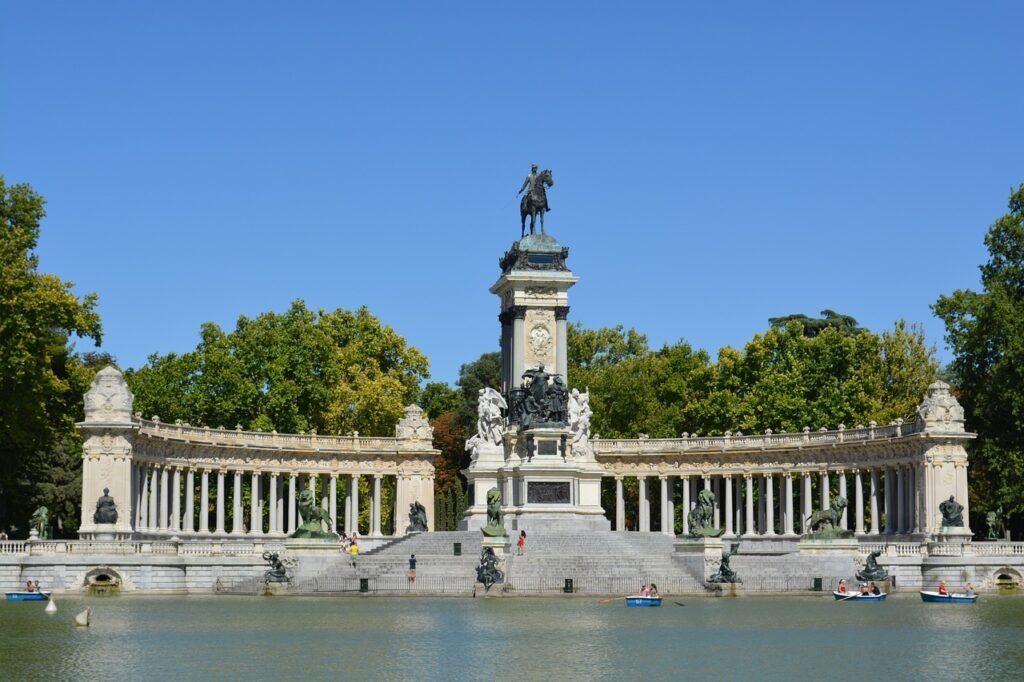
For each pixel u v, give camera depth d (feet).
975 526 510.58
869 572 380.58
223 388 544.21
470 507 451.94
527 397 438.40
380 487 548.72
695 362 629.51
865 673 191.01
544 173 475.31
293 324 564.30
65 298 428.15
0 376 410.11
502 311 477.77
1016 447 462.60
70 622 263.90
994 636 240.94
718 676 187.42
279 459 513.04
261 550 392.27
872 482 497.46
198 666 195.42
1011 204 485.97
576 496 432.66
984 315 467.93
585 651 215.51
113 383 431.43
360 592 360.69
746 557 387.75
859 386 560.20
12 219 440.04
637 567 377.30
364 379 575.79
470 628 252.62
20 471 468.34
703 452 536.42
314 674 187.62
